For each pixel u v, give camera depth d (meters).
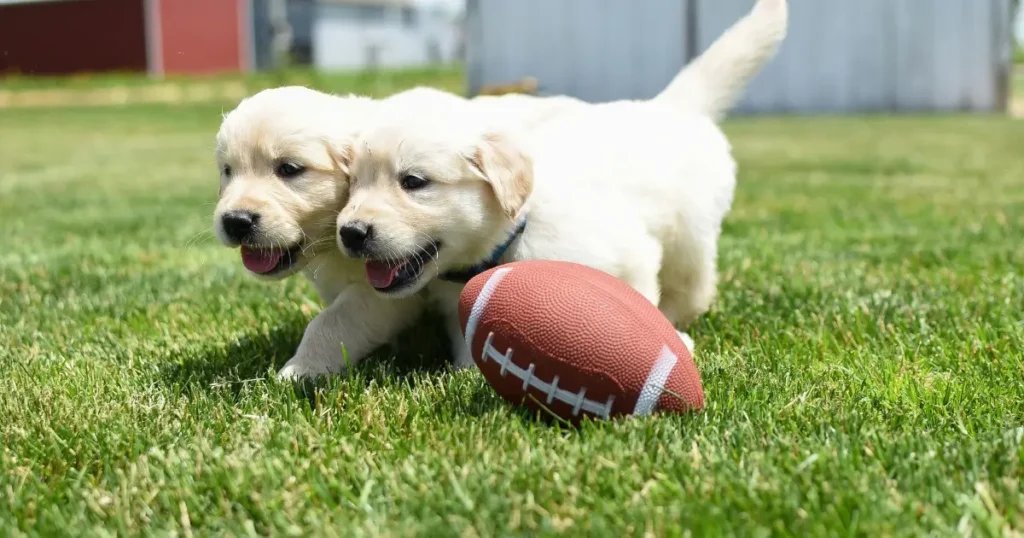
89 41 11.13
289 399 1.09
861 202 2.51
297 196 1.16
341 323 1.19
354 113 1.21
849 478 0.90
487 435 0.99
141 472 0.95
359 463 0.95
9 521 0.88
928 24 5.97
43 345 1.31
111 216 2.51
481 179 1.13
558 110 1.39
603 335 0.99
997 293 1.40
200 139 5.39
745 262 1.69
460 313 1.05
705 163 1.33
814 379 1.12
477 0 5.59
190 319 1.40
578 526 0.84
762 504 0.86
